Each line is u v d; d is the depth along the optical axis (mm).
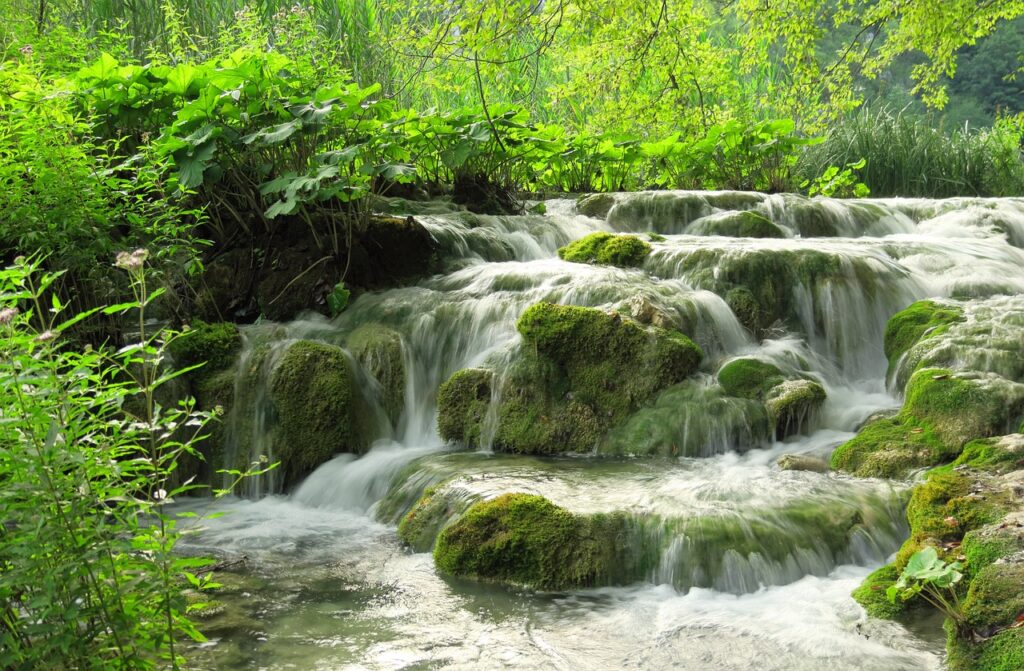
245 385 6395
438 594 4289
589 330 6199
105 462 2711
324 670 3475
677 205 9516
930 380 5566
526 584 4387
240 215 7426
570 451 5930
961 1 13133
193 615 3967
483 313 6758
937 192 14641
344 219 7363
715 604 4105
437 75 11758
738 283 7023
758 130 11812
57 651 2668
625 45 12703
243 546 4961
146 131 7375
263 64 7414
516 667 3516
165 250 6430
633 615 4016
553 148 9727
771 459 5512
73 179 5934
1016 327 6027
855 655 3535
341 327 6992
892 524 4602
